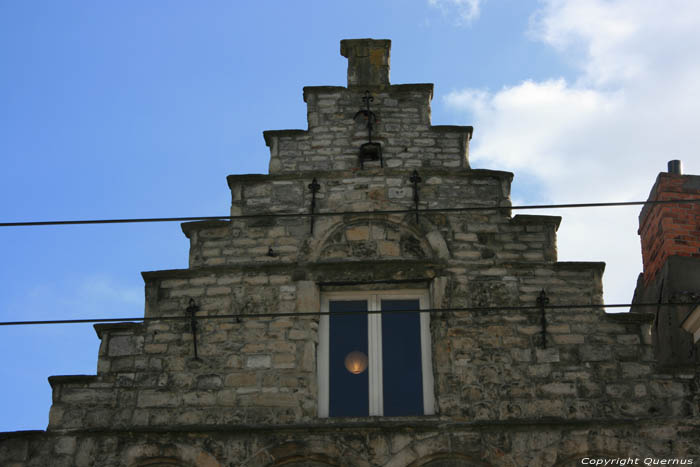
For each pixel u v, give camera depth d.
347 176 13.93
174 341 12.75
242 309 12.93
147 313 12.96
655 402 12.18
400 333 12.98
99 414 12.27
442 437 11.95
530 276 13.07
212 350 12.66
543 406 12.18
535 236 13.38
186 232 13.56
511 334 12.66
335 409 12.52
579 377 12.36
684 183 16.02
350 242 13.40
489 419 12.09
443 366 12.45
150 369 12.55
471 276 13.08
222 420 12.18
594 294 12.95
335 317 13.09
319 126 14.45
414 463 11.83
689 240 15.56
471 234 13.40
